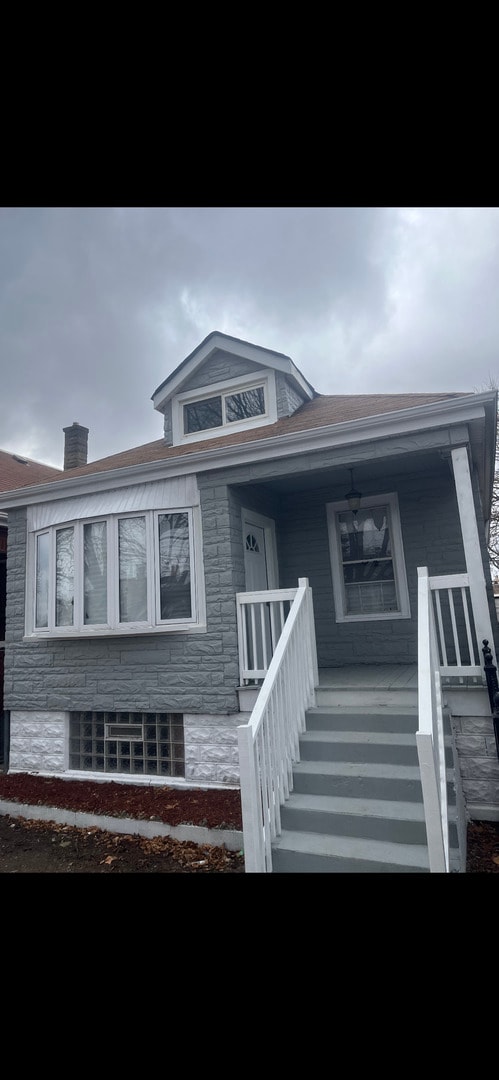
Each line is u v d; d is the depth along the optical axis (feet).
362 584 23.84
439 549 22.29
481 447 19.70
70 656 23.41
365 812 11.93
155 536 21.52
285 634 14.76
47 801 19.56
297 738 14.38
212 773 19.74
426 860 10.59
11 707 24.97
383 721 14.51
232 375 25.79
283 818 12.62
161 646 21.18
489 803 15.62
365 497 23.70
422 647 12.23
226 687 19.63
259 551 23.41
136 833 16.90
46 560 24.84
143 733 21.59
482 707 15.71
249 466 20.13
